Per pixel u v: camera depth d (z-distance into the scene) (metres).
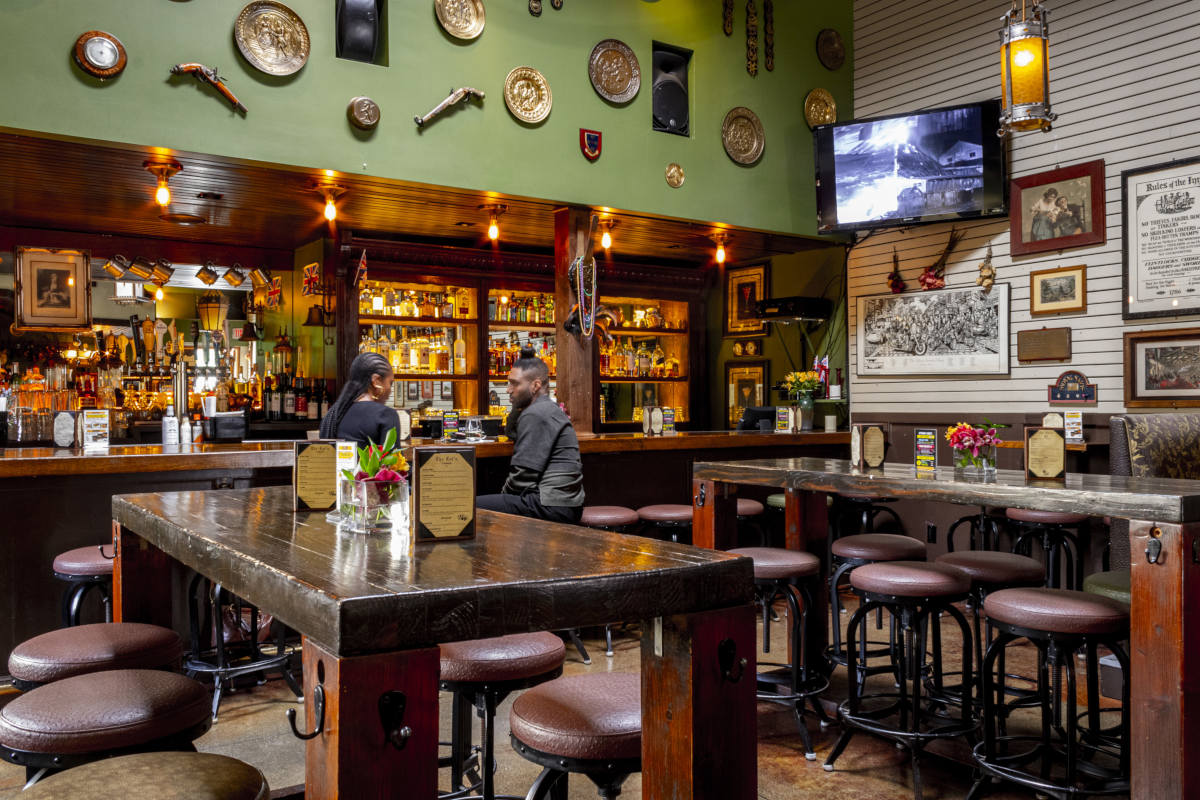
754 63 6.73
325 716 1.30
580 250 6.09
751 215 6.68
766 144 6.78
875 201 6.50
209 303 8.29
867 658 4.36
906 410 6.98
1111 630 2.63
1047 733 2.95
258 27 4.79
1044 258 6.15
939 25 6.78
